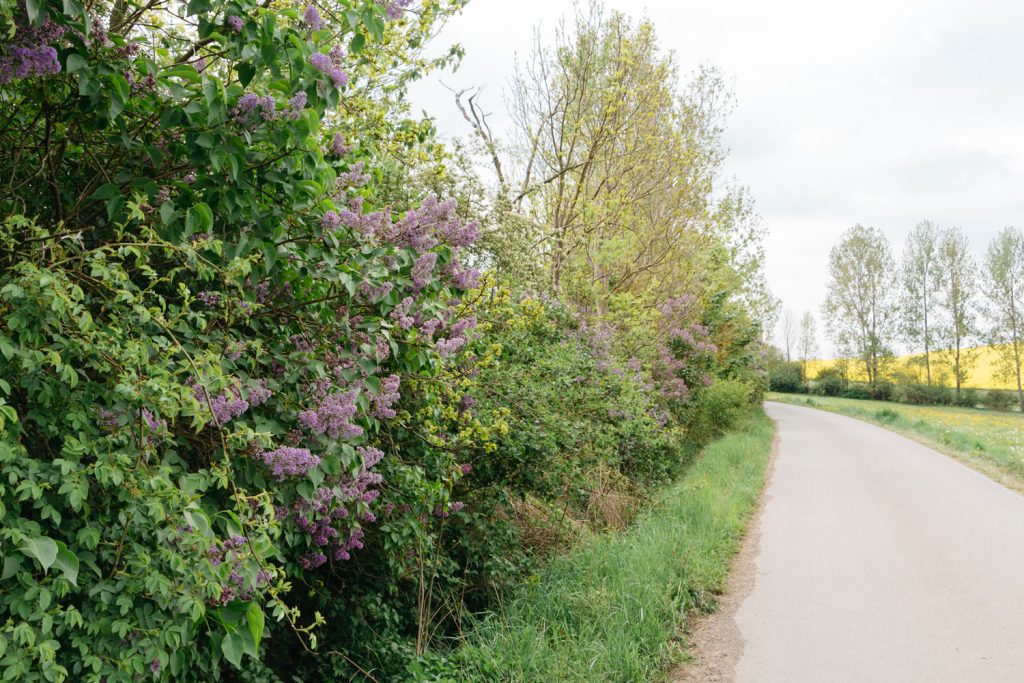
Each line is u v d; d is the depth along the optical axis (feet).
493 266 28.07
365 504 14.74
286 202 12.55
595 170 48.80
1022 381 192.13
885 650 18.84
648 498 36.47
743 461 53.78
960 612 21.71
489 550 22.76
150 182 11.08
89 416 9.82
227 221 12.11
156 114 11.03
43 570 9.27
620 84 45.24
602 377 35.24
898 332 208.64
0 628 8.16
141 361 9.58
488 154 39.88
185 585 9.84
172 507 9.82
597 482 32.68
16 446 8.52
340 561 18.58
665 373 54.85
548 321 33.12
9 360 8.91
